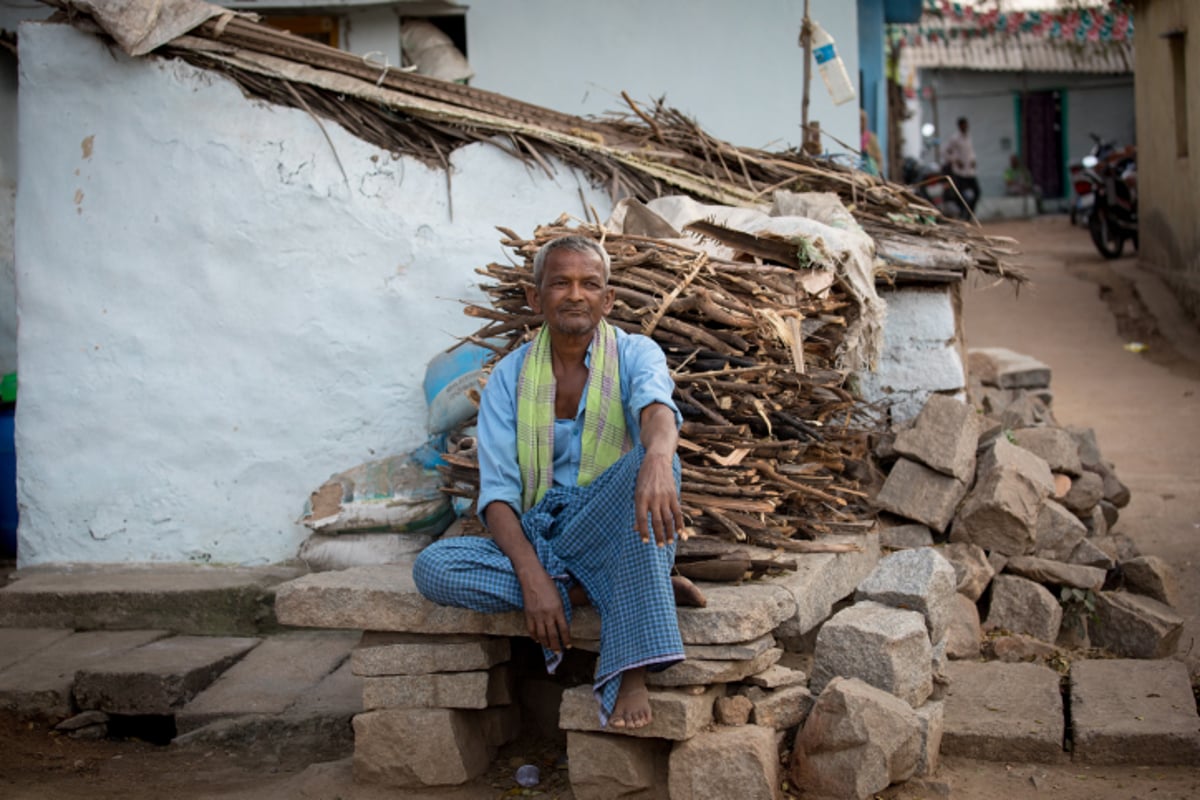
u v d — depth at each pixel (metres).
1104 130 26.17
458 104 5.66
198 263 5.59
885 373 5.70
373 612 3.71
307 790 3.75
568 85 8.35
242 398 5.62
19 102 5.62
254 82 5.57
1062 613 4.83
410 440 5.61
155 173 5.59
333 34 8.36
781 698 3.53
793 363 4.19
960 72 26.47
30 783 3.94
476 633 3.67
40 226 5.64
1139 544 5.89
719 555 3.68
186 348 5.62
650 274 4.16
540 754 3.98
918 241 5.66
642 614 3.26
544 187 5.66
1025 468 5.14
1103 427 8.62
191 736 4.35
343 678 4.70
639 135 6.05
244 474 5.62
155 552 5.65
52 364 5.65
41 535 5.68
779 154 6.22
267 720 4.35
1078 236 18.89
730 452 3.94
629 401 3.49
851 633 3.66
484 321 5.58
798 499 4.42
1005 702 4.06
